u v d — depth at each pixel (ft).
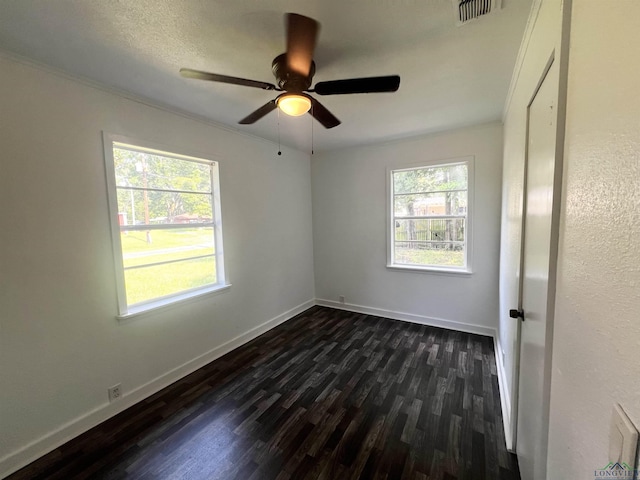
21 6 4.09
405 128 10.20
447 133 10.69
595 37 1.92
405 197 12.19
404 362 8.87
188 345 8.59
